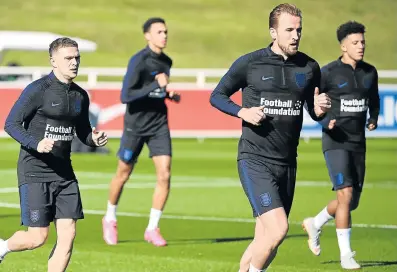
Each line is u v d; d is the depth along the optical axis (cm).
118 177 3108
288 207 2138
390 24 14838
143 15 14850
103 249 2991
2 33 6594
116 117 6719
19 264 2681
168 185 3106
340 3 15462
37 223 2116
